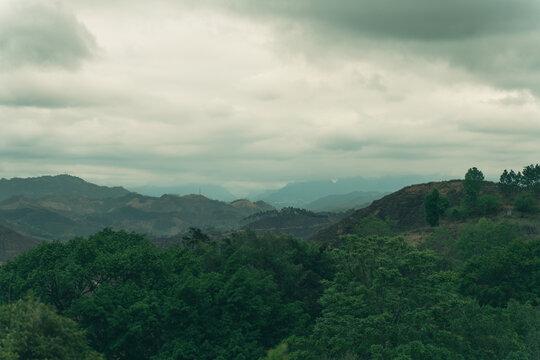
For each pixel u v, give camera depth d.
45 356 24.81
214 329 34.12
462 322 29.06
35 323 25.94
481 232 75.19
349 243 35.25
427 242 81.44
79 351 28.36
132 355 33.53
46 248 43.41
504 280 44.91
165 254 44.44
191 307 33.94
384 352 26.34
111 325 31.70
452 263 63.84
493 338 28.02
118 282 38.78
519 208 111.69
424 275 30.33
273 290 42.62
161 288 39.38
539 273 43.28
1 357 22.67
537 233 86.56
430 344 26.69
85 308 32.09
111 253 45.41
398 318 29.86
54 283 36.31
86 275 37.44
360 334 28.84
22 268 40.78
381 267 29.33
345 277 34.88
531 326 30.62
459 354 26.58
